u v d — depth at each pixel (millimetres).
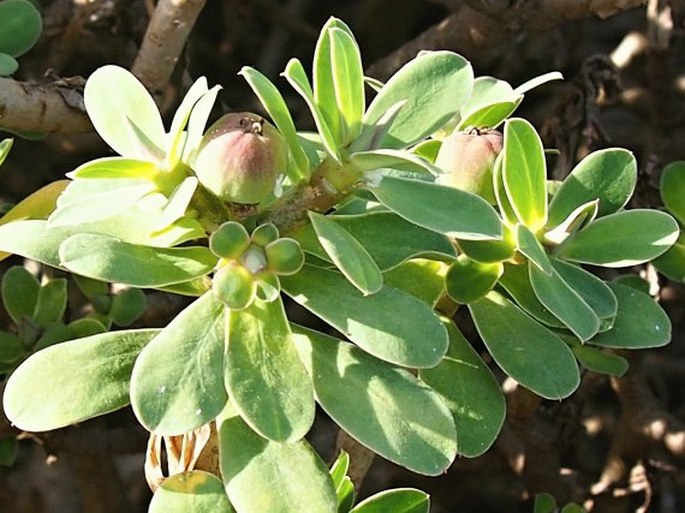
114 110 139
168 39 203
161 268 136
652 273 224
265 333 134
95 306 228
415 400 134
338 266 126
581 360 201
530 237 140
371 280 128
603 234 153
